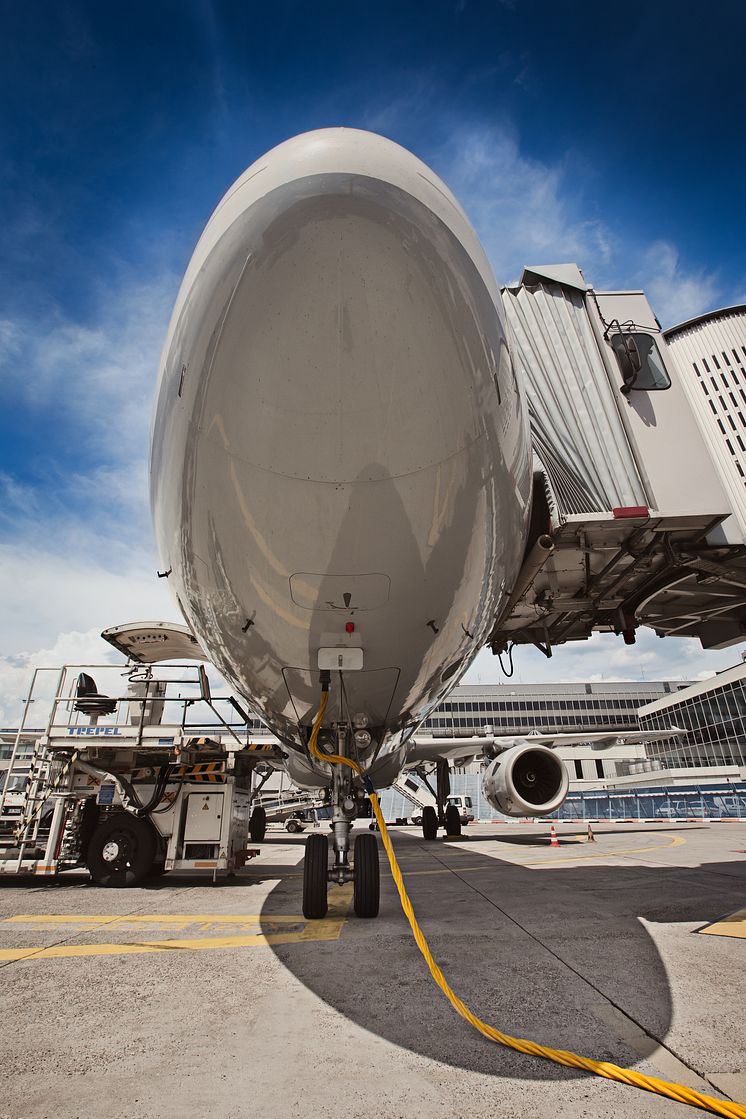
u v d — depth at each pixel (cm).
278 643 429
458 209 328
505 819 4284
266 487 324
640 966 413
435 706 605
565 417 714
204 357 306
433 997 358
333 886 838
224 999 361
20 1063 273
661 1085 241
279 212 279
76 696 991
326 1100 237
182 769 937
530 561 633
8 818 1019
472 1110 229
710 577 746
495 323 328
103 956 468
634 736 1585
